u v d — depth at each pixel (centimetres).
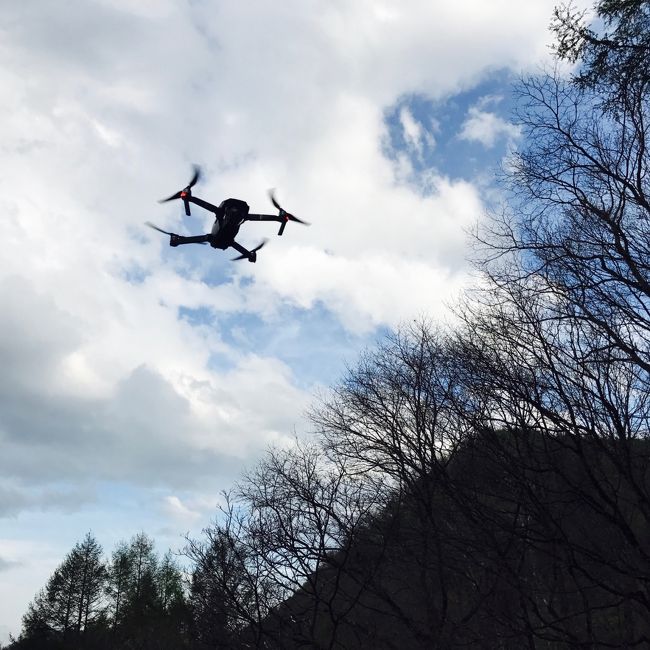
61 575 4947
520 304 1212
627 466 1077
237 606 1794
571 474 1293
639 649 1220
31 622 4772
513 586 1257
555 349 1182
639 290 1046
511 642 1424
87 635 4512
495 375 1252
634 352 1011
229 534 1888
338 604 1995
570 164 1097
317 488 1900
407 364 2022
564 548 1148
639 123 1061
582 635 1281
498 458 1283
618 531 1185
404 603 1912
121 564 5019
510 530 1211
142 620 3897
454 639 1568
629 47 983
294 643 1834
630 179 1086
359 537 1805
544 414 1131
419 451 1789
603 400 1087
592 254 1093
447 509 1509
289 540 1822
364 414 2017
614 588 1211
